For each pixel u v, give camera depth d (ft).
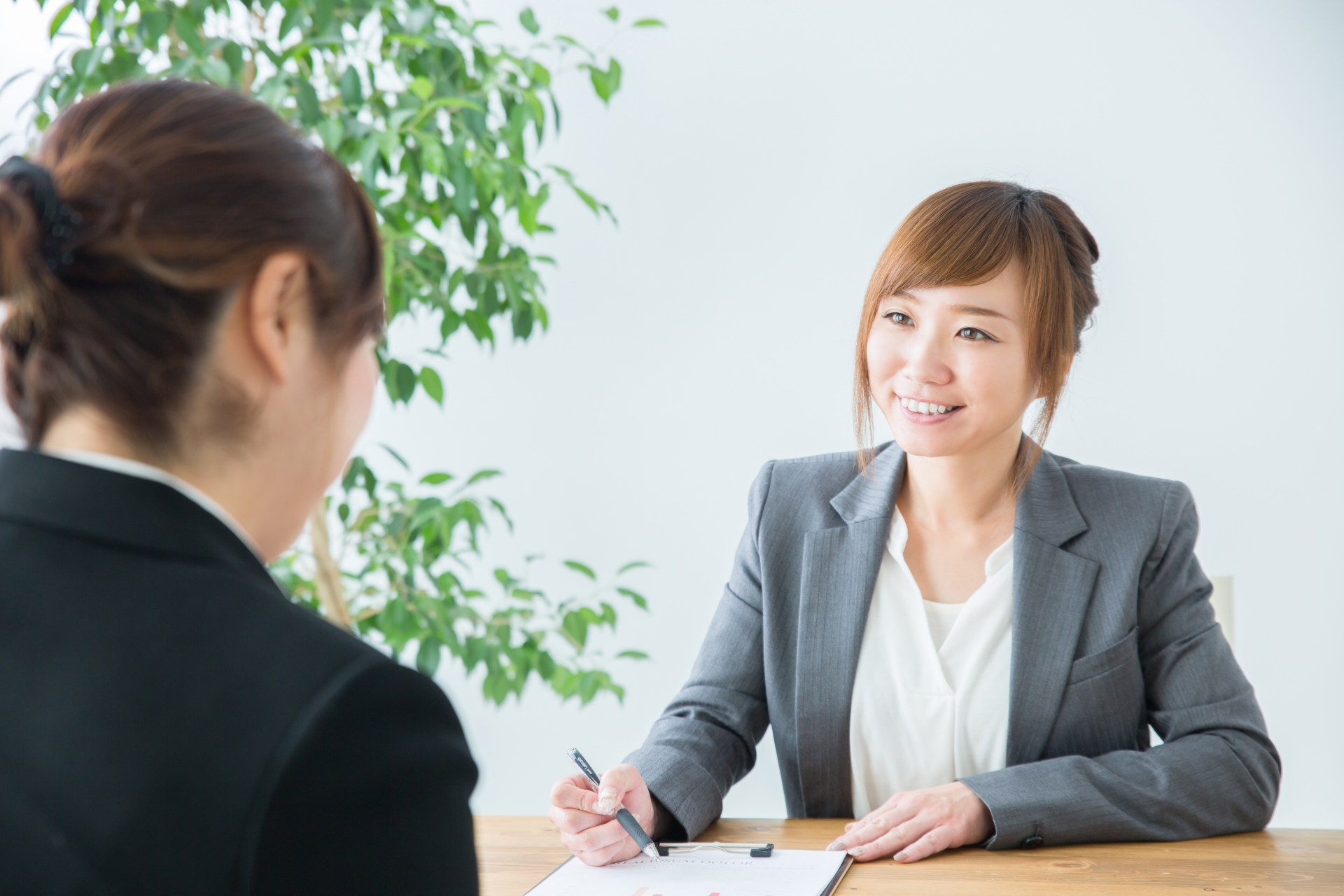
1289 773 7.70
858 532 4.37
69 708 1.40
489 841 3.84
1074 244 4.09
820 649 4.29
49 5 8.02
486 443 8.77
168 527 1.56
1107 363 7.97
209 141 1.61
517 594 7.38
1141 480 4.35
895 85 8.27
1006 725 4.11
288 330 1.67
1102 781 3.63
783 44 8.41
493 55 8.18
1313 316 7.70
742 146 8.47
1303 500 7.70
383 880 1.42
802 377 8.39
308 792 1.38
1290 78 7.74
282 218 1.62
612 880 3.26
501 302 7.06
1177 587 4.12
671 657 8.56
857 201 8.33
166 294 1.55
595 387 8.66
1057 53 8.03
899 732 4.21
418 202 6.65
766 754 8.29
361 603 8.11
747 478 8.46
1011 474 4.32
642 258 8.61
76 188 1.52
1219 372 7.82
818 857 3.43
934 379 3.92
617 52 8.61
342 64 7.27
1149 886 3.15
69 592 1.48
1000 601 4.21
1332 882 3.18
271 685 1.44
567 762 8.66
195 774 1.37
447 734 1.57
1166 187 7.89
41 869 1.32
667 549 8.57
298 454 1.76
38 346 1.55
